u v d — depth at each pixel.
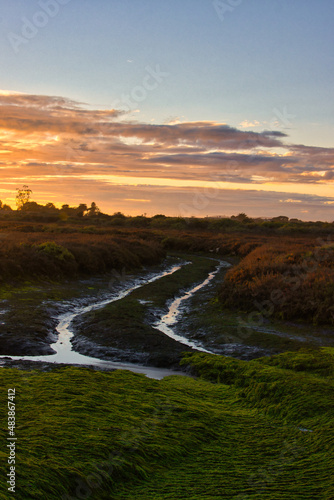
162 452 4.80
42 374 7.20
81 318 13.96
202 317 14.62
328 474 4.47
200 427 5.58
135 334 11.83
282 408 6.38
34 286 18.41
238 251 41.22
